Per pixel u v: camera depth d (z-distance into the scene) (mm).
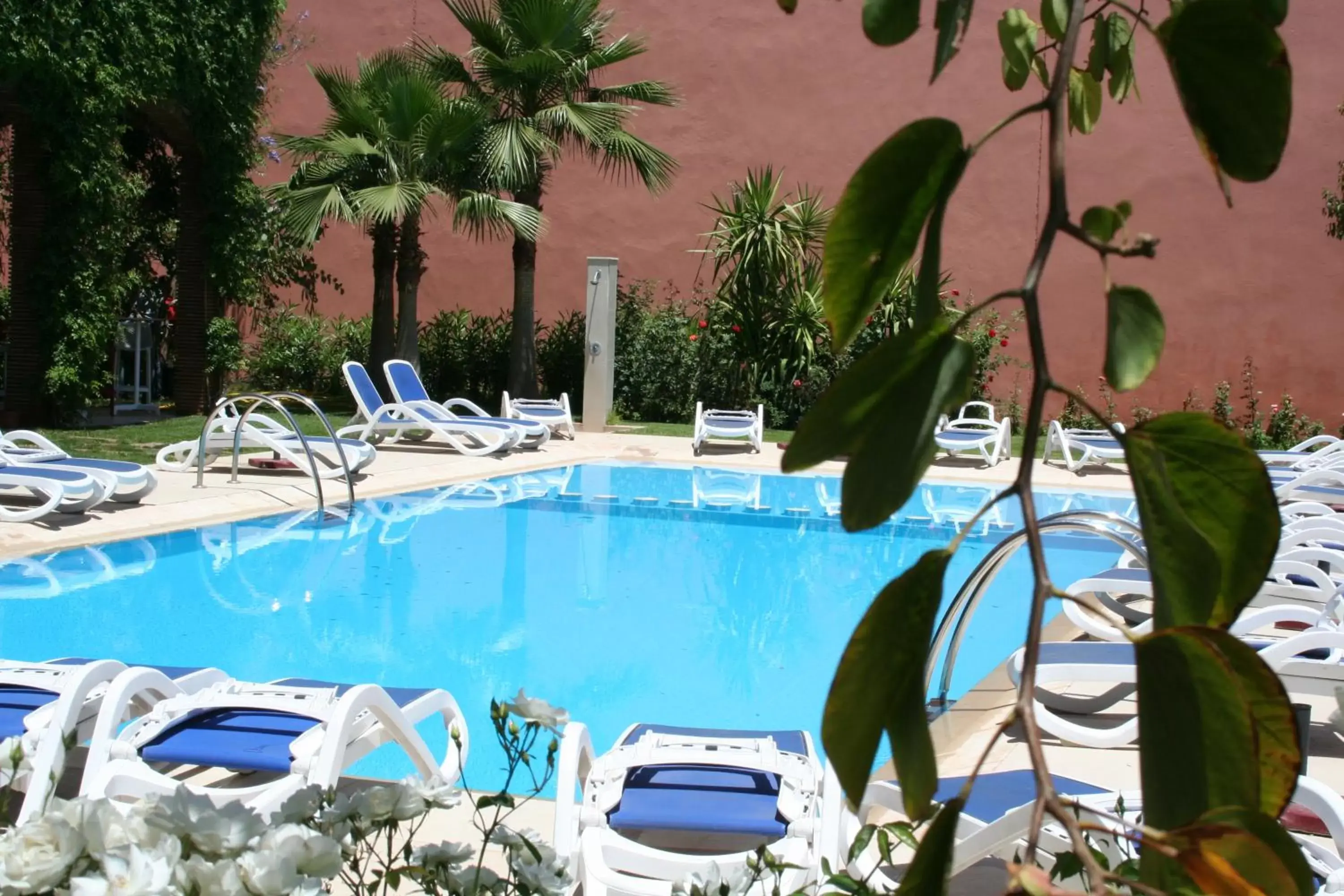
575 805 2742
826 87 15445
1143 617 5801
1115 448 11352
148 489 8023
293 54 16188
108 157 11273
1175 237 14555
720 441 13305
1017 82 897
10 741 1305
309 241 13430
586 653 5762
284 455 9219
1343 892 2193
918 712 585
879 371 570
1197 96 628
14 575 6719
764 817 2699
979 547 8484
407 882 2643
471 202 13547
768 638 6125
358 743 3189
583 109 13922
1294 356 14367
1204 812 563
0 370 12758
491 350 16125
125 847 1012
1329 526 5500
